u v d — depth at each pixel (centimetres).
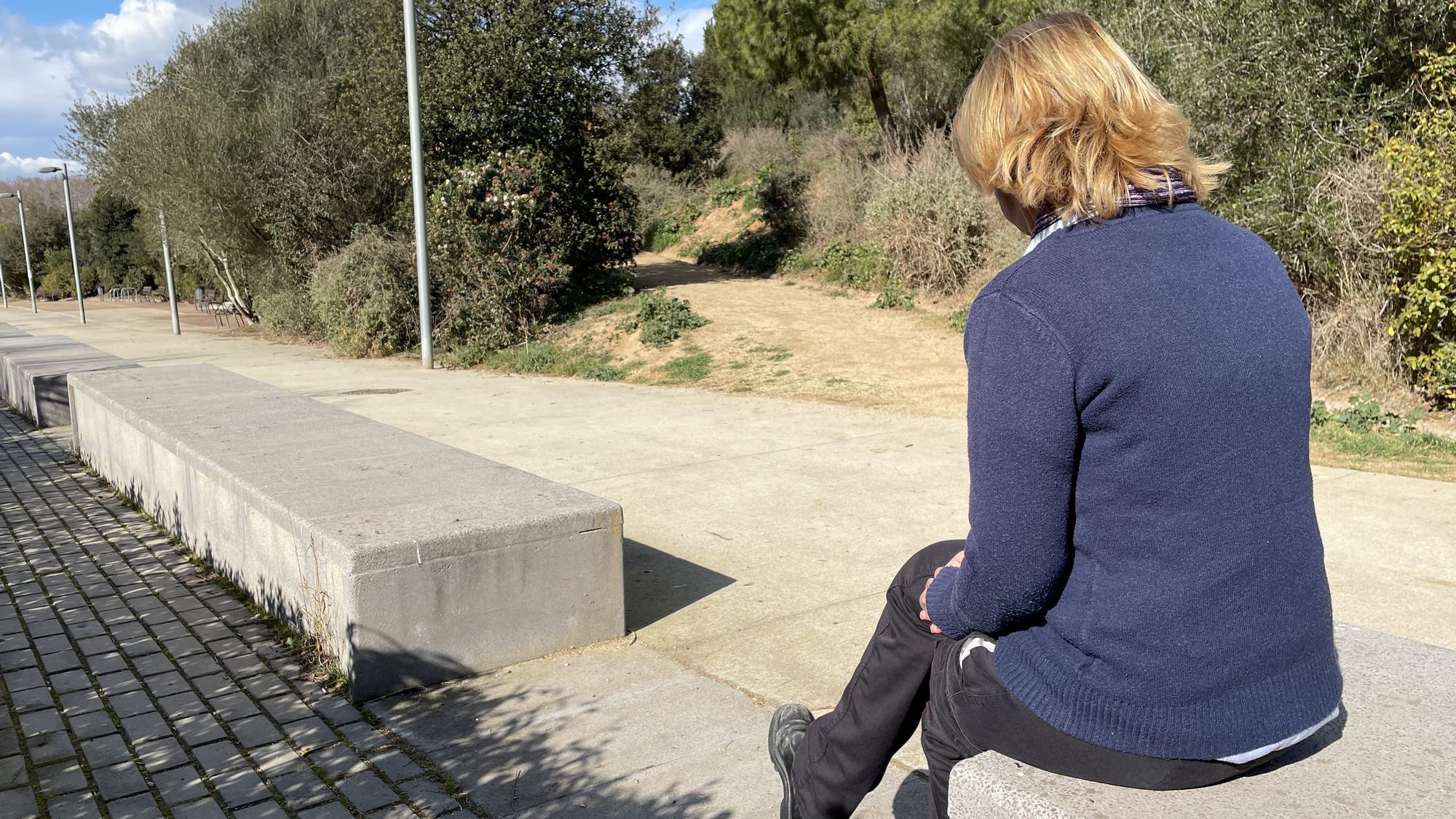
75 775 299
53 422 973
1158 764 139
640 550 524
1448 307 772
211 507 486
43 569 511
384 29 1733
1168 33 995
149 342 2067
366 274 1639
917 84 2005
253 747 315
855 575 475
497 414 989
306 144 1967
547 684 358
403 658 350
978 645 159
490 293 1527
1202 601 129
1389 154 782
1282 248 902
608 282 1794
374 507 389
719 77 3241
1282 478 132
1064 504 133
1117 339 125
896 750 195
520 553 371
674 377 1197
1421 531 517
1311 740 166
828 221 1983
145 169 2195
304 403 653
